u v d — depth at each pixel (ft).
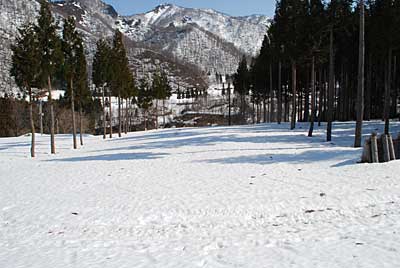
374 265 17.65
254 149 65.77
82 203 33.50
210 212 28.81
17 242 24.61
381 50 86.12
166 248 22.17
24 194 38.86
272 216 27.12
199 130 127.75
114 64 136.77
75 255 21.72
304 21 83.46
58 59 83.15
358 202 28.45
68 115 217.15
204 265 19.20
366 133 82.02
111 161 62.64
